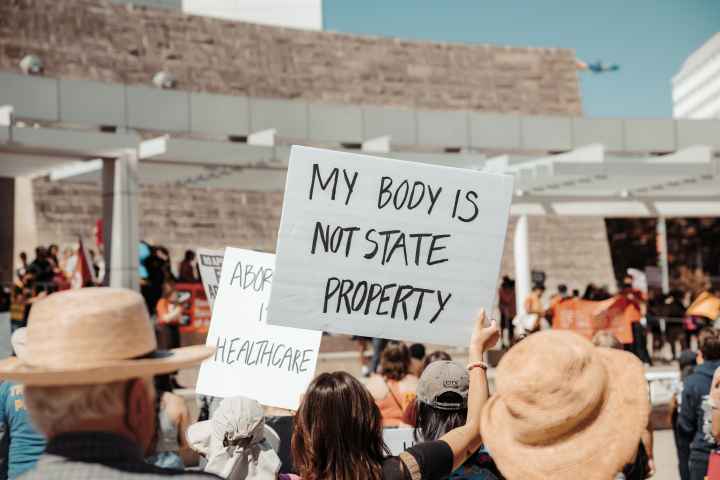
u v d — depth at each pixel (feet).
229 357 17.51
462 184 12.01
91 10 112.57
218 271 24.14
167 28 119.65
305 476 10.18
